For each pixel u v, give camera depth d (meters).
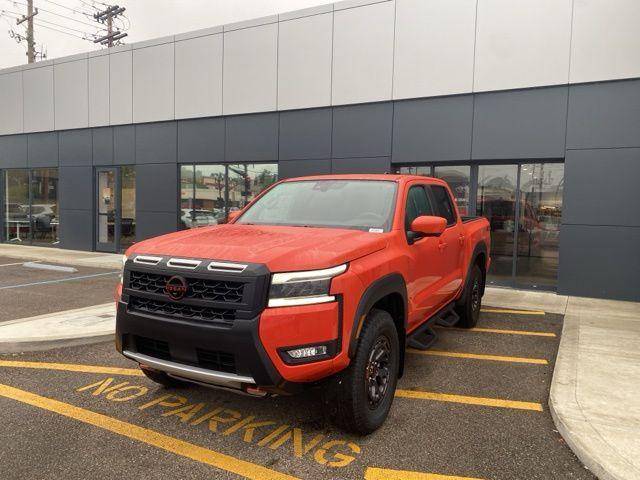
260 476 3.11
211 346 3.18
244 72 12.62
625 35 8.70
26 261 13.61
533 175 9.89
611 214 8.97
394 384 3.89
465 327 6.80
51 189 16.91
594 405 4.04
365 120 11.12
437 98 10.35
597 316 7.59
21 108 17.17
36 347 5.69
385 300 4.06
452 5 10.05
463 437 3.65
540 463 3.30
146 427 3.77
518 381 4.82
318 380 3.31
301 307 3.14
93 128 15.61
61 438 3.59
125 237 15.37
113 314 7.13
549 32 9.24
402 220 4.32
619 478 2.97
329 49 11.41
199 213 13.84
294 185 5.12
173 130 14.00
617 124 8.84
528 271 10.03
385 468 3.22
